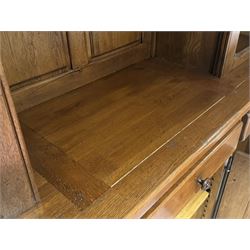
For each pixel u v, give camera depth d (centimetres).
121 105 77
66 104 77
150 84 88
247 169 145
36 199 49
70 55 79
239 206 125
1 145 39
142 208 51
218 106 76
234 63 94
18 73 70
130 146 62
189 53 95
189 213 72
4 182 42
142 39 99
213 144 67
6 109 38
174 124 69
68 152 61
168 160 58
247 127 87
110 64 92
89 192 51
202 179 71
